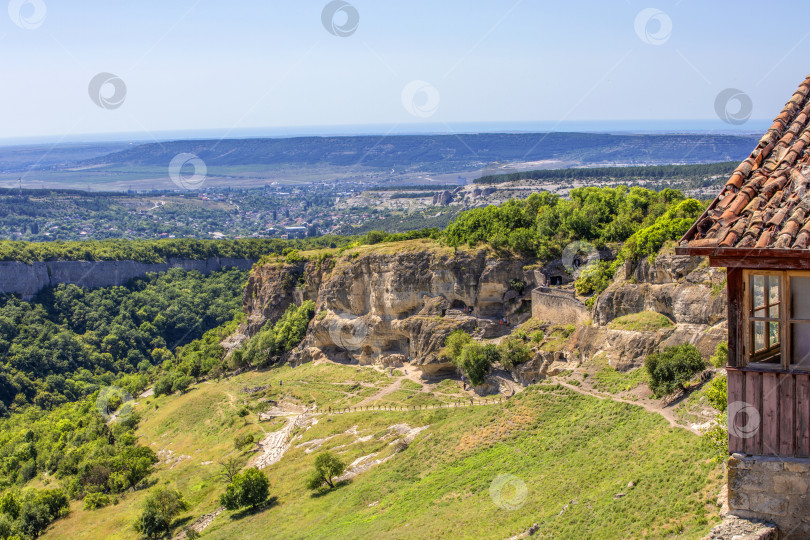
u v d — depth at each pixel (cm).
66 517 10194
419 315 12988
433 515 6569
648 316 8381
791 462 1880
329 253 16275
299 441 10544
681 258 8106
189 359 17262
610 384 8012
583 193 12950
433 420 9756
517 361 10019
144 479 11125
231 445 11456
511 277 12125
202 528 8569
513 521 5731
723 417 4053
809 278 1845
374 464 8900
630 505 4931
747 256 1805
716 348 7231
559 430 7444
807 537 1877
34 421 16612
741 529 1902
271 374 15125
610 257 10931
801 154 1942
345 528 7100
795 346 1895
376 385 12262
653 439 6072
